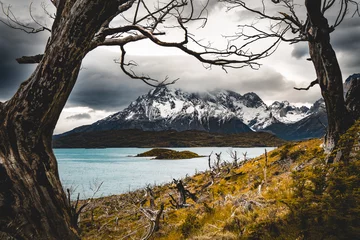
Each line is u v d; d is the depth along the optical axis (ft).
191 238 30.19
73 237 16.37
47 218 15.34
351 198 18.42
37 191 15.34
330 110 40.16
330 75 38.96
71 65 15.35
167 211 59.82
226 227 28.99
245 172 94.58
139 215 74.90
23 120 15.42
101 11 14.78
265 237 23.26
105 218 83.71
